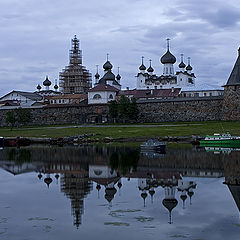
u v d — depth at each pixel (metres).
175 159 64.25
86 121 156.62
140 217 29.81
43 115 162.00
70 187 42.12
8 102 194.38
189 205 33.16
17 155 76.50
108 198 36.31
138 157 68.75
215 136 90.19
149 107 146.25
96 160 65.62
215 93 174.25
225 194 37.00
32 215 30.84
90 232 26.69
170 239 25.09
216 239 25.02
